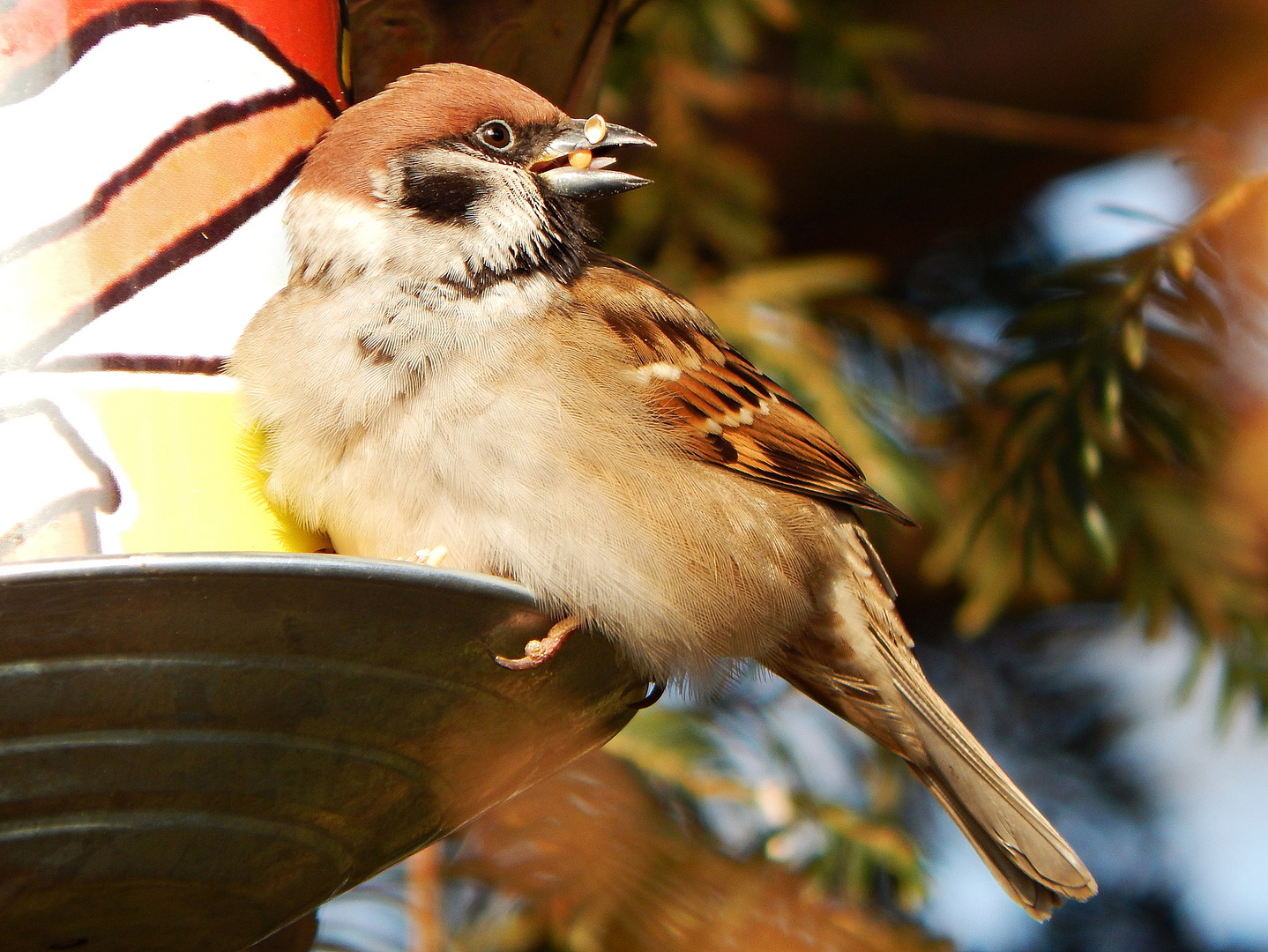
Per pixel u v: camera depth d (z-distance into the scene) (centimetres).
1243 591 893
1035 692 1048
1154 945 990
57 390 570
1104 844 1016
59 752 464
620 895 802
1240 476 932
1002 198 1155
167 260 603
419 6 757
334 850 552
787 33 1030
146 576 425
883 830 853
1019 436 848
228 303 620
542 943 831
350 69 721
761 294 951
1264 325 830
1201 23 1094
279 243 643
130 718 465
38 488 563
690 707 884
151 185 600
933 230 1170
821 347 944
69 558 421
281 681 476
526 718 575
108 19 600
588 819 807
